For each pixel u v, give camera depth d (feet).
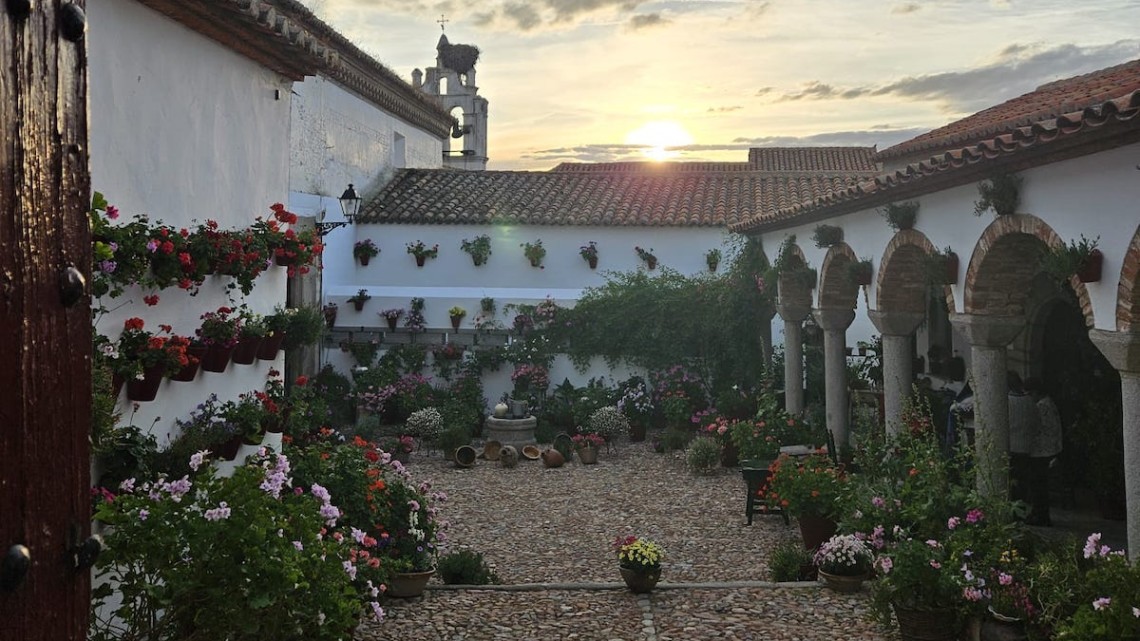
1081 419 36.99
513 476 50.29
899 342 37.29
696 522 39.70
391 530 28.58
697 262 70.23
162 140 21.30
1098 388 38.93
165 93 21.40
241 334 23.58
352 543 23.57
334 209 65.87
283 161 27.89
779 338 68.64
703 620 25.55
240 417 22.63
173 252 20.21
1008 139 23.26
